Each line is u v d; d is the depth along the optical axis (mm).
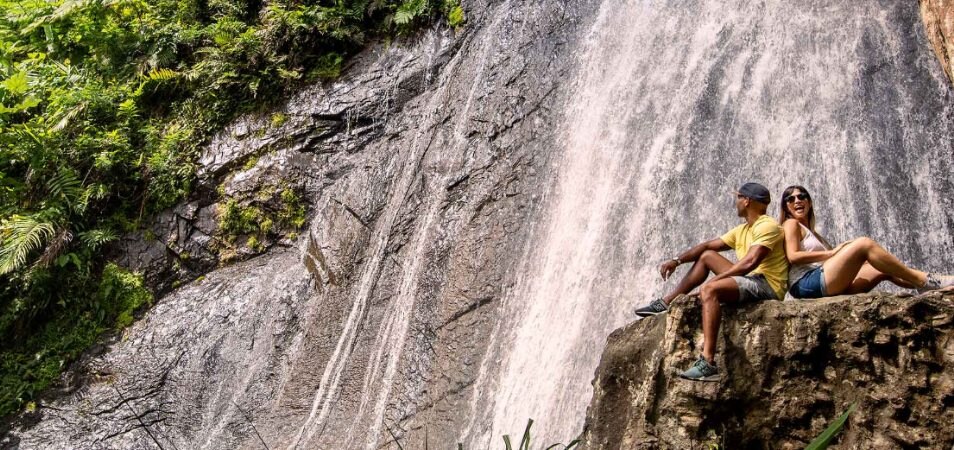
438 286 9711
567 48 11320
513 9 12289
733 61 9758
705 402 4871
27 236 12484
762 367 4902
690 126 9461
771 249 5262
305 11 13766
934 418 4484
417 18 13438
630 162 9539
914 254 7543
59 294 12734
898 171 8023
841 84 8898
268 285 11641
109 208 13391
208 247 12641
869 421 4617
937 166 7875
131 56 15039
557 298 8867
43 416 11289
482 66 11875
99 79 14922
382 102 12906
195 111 13914
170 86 14422
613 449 5172
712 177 8930
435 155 11211
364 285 10586
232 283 12000
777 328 4938
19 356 12266
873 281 5348
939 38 8445
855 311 4777
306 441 9453
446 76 12492
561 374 8148
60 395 11523
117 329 12258
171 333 11656
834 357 4801
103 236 12945
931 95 8312
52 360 12062
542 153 10328
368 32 13867
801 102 9000
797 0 9766
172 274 12617
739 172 8852
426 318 9531
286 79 13633
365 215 11312
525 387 8352
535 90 11039
